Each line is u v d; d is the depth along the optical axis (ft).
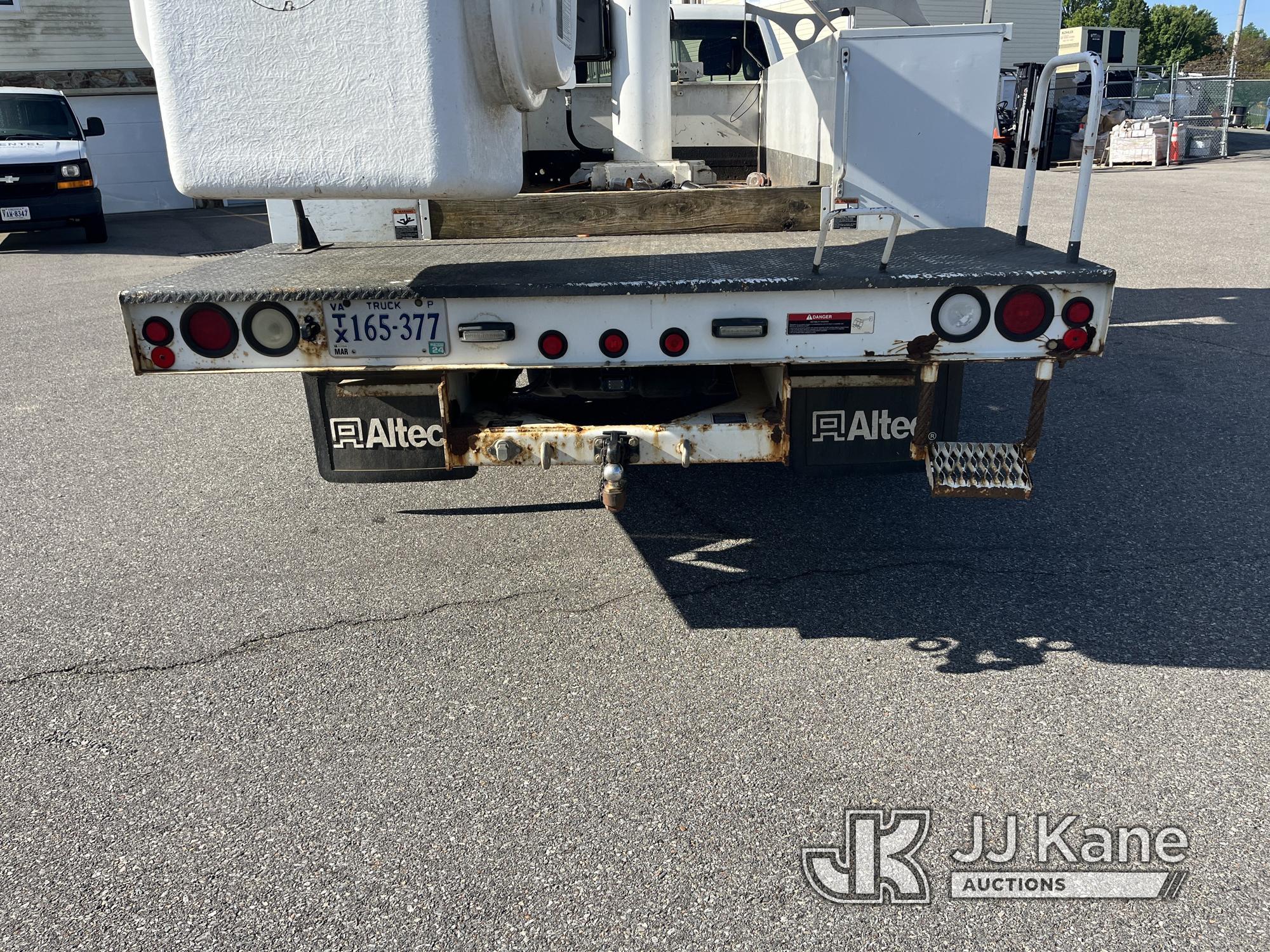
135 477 15.84
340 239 13.48
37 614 11.41
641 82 16.69
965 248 11.28
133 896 7.24
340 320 9.64
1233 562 11.89
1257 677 9.57
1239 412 17.44
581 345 9.66
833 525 13.41
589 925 6.90
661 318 9.54
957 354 9.53
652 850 7.57
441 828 7.86
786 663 10.08
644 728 9.07
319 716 9.39
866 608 11.14
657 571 12.20
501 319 9.61
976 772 8.35
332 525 13.84
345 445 10.85
